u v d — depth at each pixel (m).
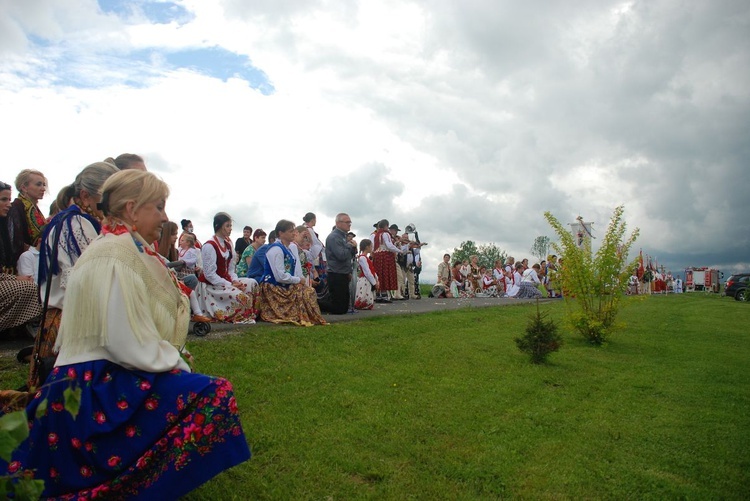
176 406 2.91
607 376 8.06
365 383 6.55
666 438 5.53
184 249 9.28
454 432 5.32
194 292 8.80
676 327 14.27
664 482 4.50
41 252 3.84
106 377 2.88
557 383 7.48
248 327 9.01
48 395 2.79
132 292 2.93
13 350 6.40
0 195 6.72
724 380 8.16
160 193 3.20
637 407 6.54
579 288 11.04
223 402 2.97
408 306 15.24
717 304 22.75
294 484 4.02
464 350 8.95
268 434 4.79
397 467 4.47
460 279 23.27
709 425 5.98
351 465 4.39
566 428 5.68
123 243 3.03
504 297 23.00
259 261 10.34
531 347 8.54
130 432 2.85
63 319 2.95
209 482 3.91
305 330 8.96
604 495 4.25
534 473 4.56
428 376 7.20
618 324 11.02
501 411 6.07
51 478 2.75
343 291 11.88
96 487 2.78
